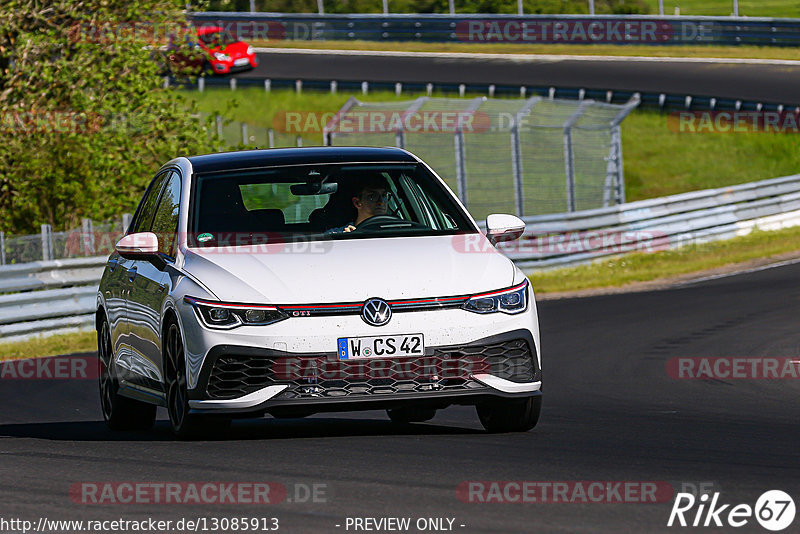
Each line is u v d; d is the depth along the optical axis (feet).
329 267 80.84
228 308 78.59
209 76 509.35
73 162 265.54
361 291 78.79
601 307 202.18
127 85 272.51
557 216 267.59
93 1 272.31
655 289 226.58
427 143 403.95
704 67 516.32
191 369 79.20
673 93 471.62
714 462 70.79
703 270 254.06
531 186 385.29
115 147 271.08
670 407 107.24
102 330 104.53
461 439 81.71
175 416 83.97
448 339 78.79
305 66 542.57
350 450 76.43
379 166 93.09
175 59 282.97
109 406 101.65
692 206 298.15
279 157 94.12
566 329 177.47
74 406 124.36
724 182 437.99
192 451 77.82
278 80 505.25
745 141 457.27
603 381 128.88
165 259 88.07
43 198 266.16
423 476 66.18
